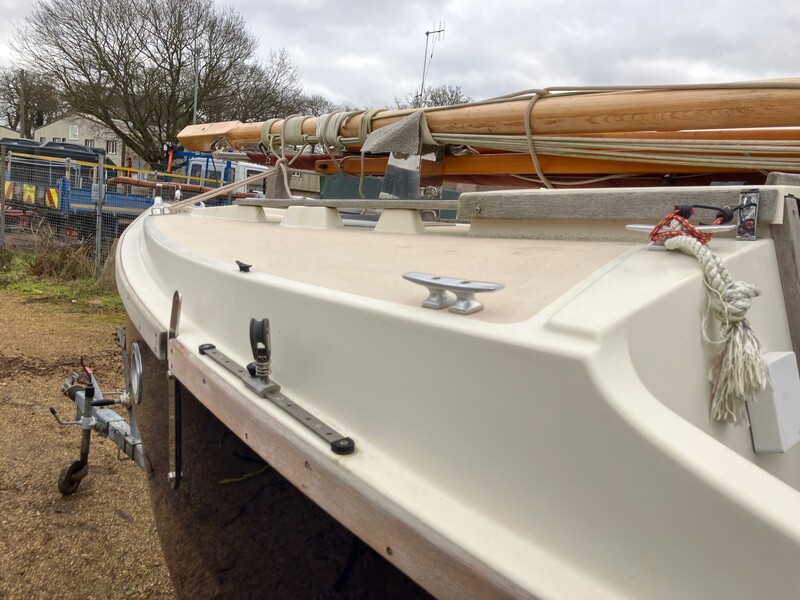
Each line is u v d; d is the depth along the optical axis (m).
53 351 6.32
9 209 12.15
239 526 1.19
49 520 3.23
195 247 1.84
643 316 0.77
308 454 0.91
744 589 0.58
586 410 0.67
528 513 0.73
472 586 0.69
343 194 3.66
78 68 23.30
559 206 1.43
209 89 24.36
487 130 2.20
